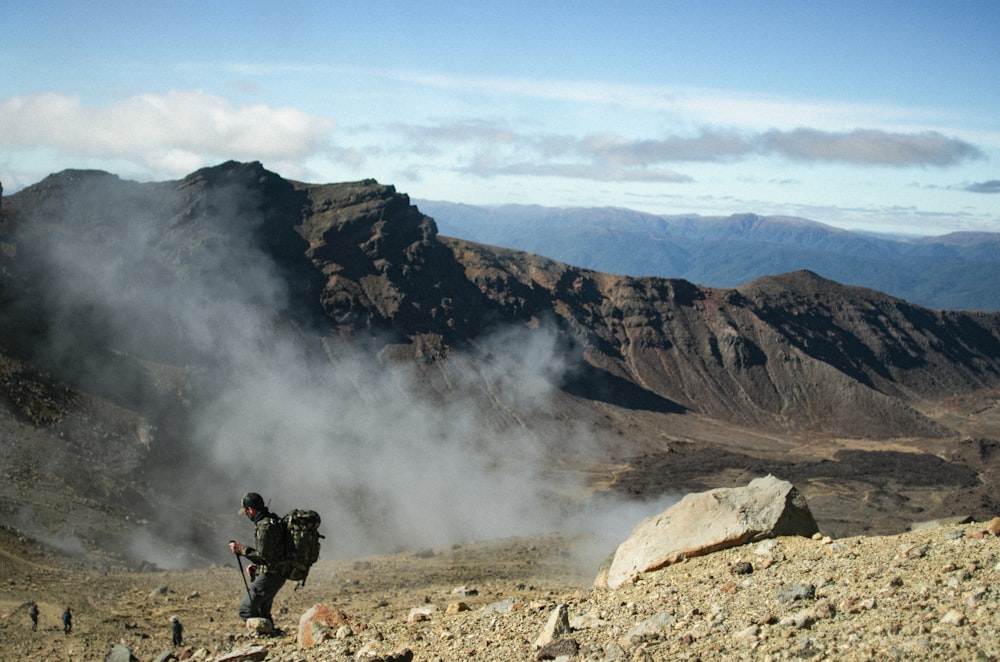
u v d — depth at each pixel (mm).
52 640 26516
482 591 38750
